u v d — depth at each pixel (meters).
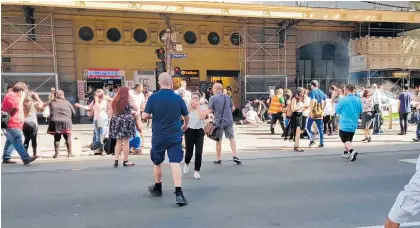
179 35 20.19
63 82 18.48
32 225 4.75
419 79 21.39
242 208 5.37
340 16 18.81
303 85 22.14
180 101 5.68
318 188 6.41
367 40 20.42
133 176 7.35
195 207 5.42
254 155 9.59
